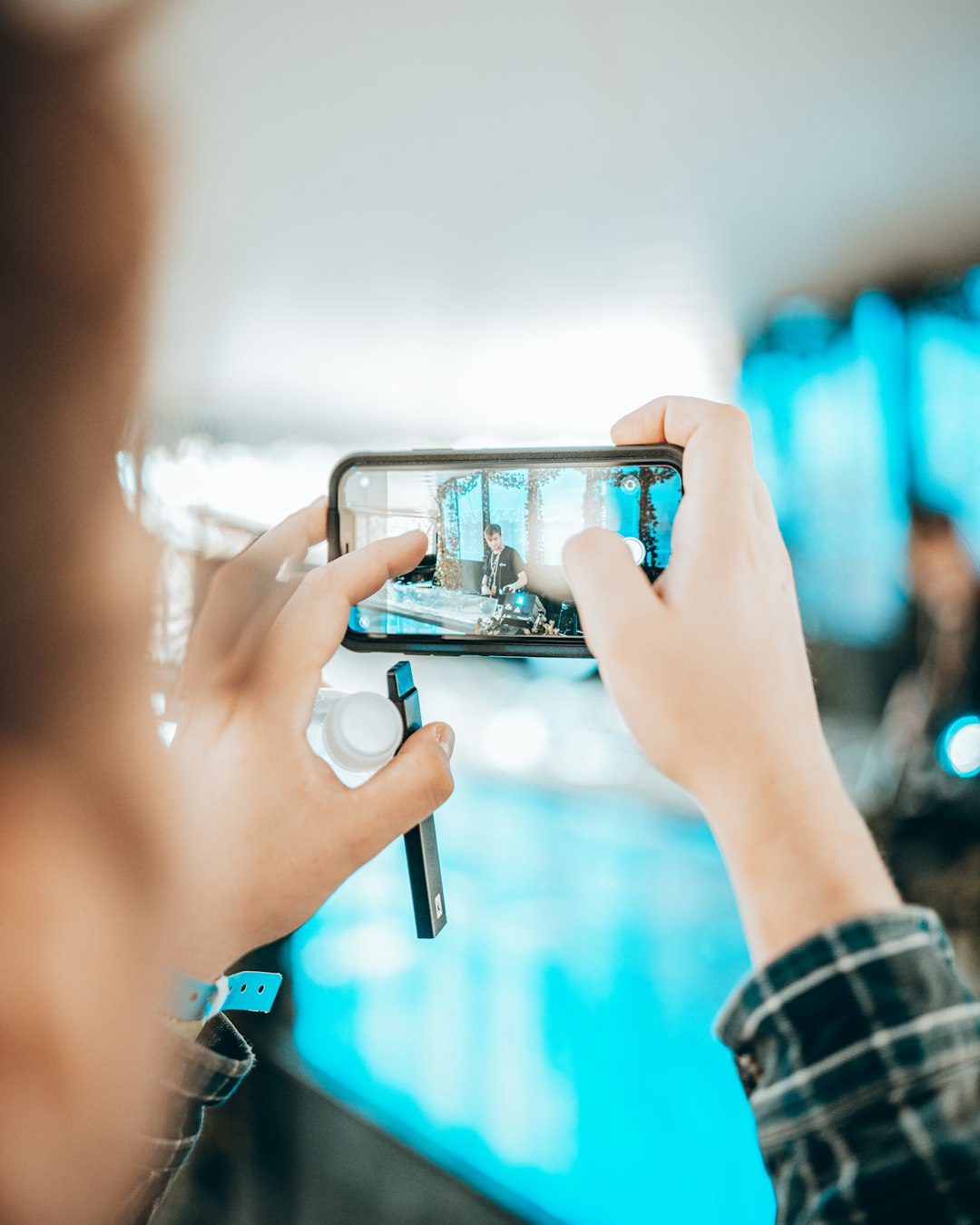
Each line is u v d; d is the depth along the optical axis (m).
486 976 2.32
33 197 0.29
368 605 0.95
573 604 0.93
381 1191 1.73
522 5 2.96
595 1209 1.77
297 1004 2.12
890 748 2.86
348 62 3.07
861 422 4.24
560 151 3.64
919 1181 0.42
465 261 4.29
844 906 0.50
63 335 0.30
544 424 4.93
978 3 2.97
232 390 4.24
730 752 0.56
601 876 2.66
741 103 3.42
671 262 4.28
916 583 3.13
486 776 3.23
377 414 4.67
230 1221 1.62
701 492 0.67
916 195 3.83
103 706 0.34
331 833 0.62
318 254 4.09
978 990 2.21
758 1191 1.79
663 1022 2.19
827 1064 0.46
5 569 0.31
